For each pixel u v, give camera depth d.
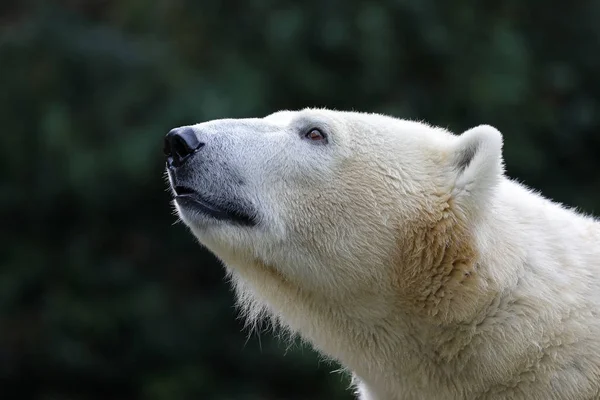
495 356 5.34
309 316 5.85
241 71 15.35
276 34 15.37
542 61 18.11
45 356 15.73
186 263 16.81
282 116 6.02
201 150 5.73
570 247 5.61
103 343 15.66
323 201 5.61
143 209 16.56
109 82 16.12
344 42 15.35
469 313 5.36
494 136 5.39
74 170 15.41
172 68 15.90
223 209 5.71
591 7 18.38
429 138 5.80
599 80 18.33
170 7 16.69
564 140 17.56
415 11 15.86
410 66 16.45
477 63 16.38
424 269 5.45
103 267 16.19
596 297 5.44
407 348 5.61
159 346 15.70
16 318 16.17
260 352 15.44
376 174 5.62
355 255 5.56
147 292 15.94
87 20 17.05
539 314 5.31
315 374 15.26
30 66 16.20
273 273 5.79
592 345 5.30
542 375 5.30
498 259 5.37
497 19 16.94
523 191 5.97
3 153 16.09
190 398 15.28
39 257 16.27
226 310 16.03
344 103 15.93
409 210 5.52
